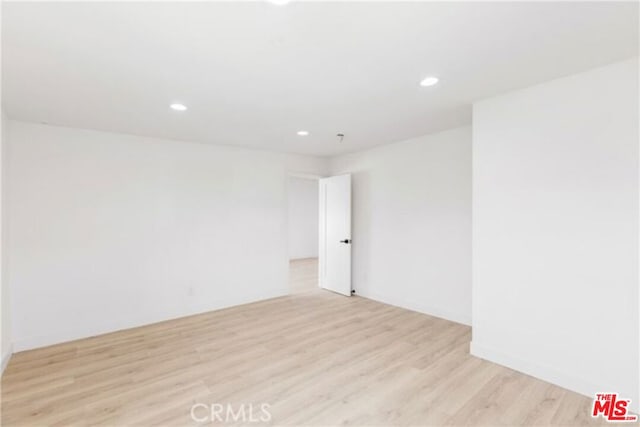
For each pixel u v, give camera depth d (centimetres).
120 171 357
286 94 248
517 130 246
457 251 363
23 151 303
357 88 238
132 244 363
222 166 433
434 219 385
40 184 311
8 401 214
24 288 300
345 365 263
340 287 506
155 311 376
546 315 234
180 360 274
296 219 916
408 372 250
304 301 462
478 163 270
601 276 210
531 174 240
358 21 154
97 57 187
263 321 375
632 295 199
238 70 206
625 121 201
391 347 298
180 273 396
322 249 547
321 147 454
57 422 192
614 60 200
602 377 210
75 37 165
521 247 246
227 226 436
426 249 395
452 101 268
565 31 166
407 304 420
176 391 225
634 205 198
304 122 326
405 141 417
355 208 496
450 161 367
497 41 175
